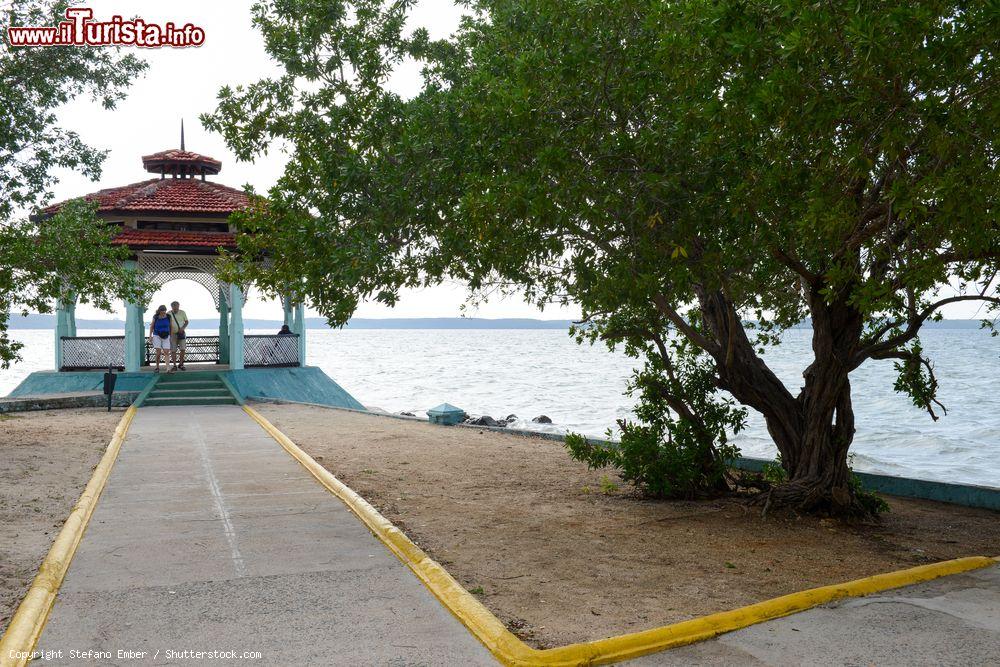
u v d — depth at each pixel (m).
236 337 24.75
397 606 5.41
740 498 9.77
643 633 4.85
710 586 6.14
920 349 9.38
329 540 7.24
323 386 26.95
